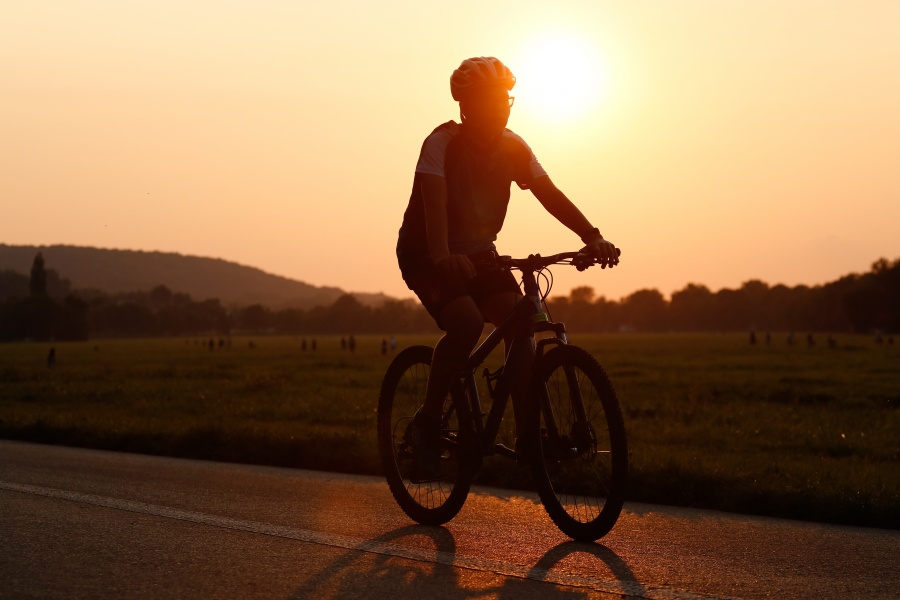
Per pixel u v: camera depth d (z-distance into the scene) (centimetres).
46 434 851
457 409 412
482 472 564
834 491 478
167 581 313
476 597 294
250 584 309
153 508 448
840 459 806
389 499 488
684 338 13212
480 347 412
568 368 380
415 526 414
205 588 305
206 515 431
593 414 373
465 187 399
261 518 425
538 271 397
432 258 379
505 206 415
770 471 614
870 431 1133
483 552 358
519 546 370
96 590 303
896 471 650
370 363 4191
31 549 360
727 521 434
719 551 362
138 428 845
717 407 1577
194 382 2486
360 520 426
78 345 11794
